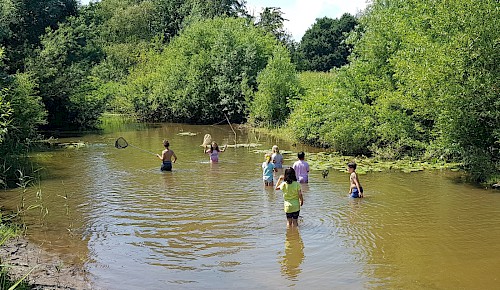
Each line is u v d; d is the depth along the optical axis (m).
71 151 24.59
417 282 8.10
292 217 11.07
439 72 16.03
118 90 49.31
